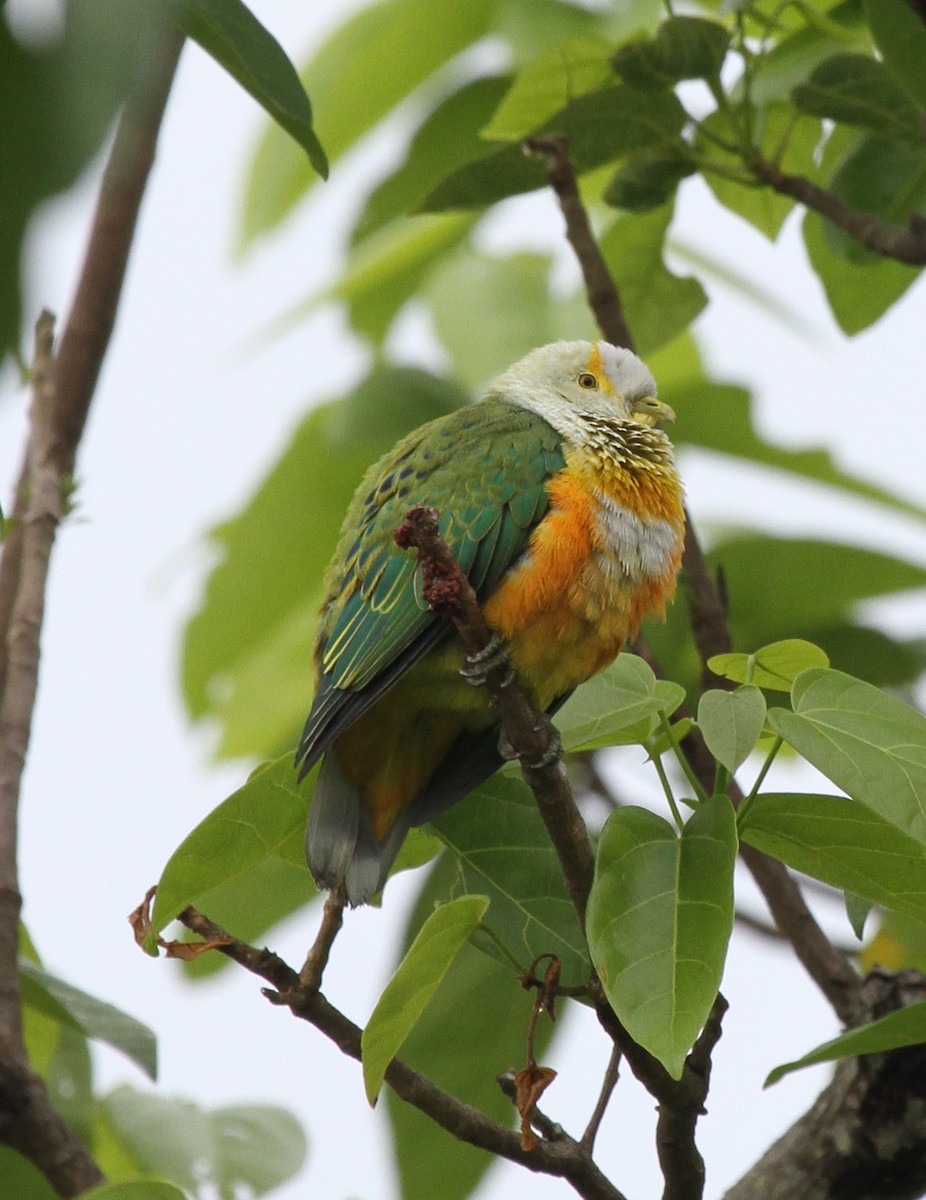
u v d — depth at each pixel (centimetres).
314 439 1103
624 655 632
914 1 779
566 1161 615
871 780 517
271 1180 798
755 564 1016
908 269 1029
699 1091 590
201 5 418
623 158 965
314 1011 602
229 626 1124
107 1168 870
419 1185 883
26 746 775
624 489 823
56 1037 841
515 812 705
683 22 863
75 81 190
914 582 1009
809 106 912
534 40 1044
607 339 973
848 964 873
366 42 1066
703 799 600
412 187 1078
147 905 619
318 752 706
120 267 943
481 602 791
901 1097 722
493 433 841
